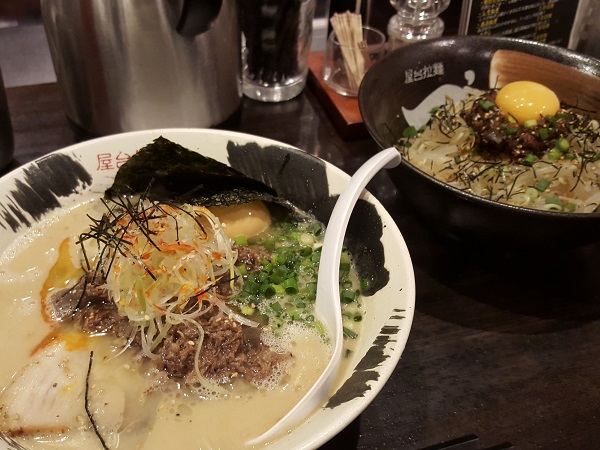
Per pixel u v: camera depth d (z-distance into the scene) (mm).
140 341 210
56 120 351
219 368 203
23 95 369
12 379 200
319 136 354
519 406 217
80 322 216
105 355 209
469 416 214
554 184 300
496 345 240
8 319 218
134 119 311
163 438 185
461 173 311
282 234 258
